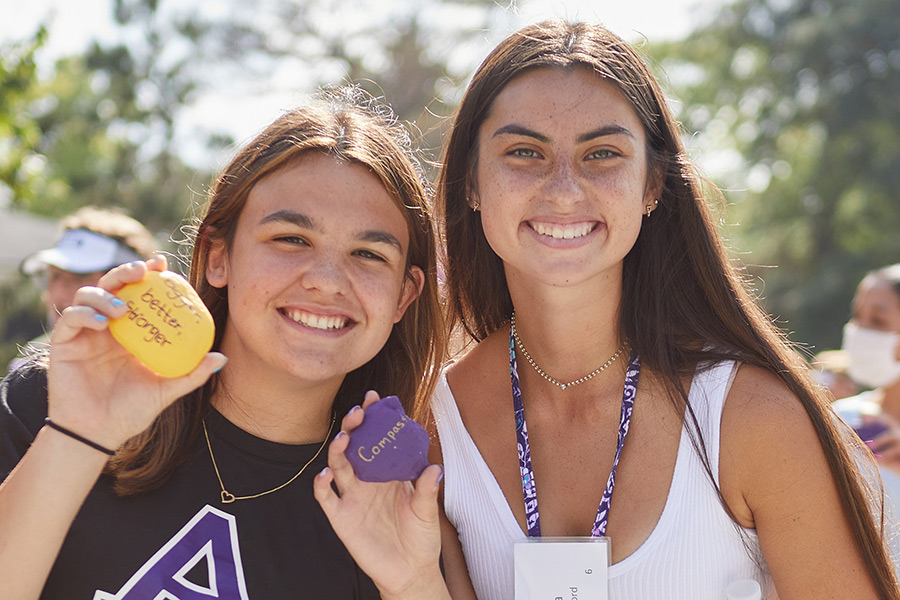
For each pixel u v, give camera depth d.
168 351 2.08
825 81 27.94
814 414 2.51
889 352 4.53
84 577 2.22
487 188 2.59
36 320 13.03
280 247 2.36
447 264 2.96
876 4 26.97
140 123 30.06
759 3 28.92
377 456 2.27
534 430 2.78
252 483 2.41
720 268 2.72
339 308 2.35
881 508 2.71
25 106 10.64
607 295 2.69
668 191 2.72
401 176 2.55
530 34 2.68
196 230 2.55
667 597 2.53
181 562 2.27
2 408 2.40
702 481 2.54
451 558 2.75
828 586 2.46
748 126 29.22
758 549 2.58
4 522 2.05
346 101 2.94
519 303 2.77
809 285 26.25
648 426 2.66
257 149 2.47
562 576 2.53
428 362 2.76
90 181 28.77
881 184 26.38
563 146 2.51
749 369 2.60
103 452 2.11
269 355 2.34
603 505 2.60
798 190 27.69
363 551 2.32
